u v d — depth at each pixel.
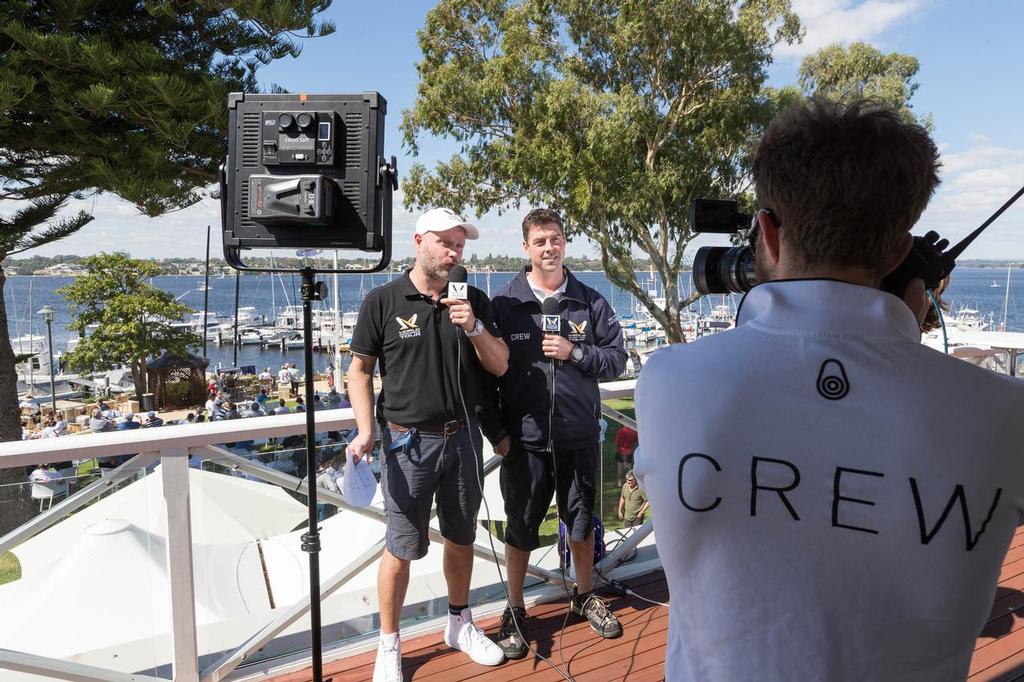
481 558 2.76
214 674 2.19
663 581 2.86
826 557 0.59
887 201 0.64
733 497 0.62
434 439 2.16
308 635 2.47
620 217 19.19
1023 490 0.60
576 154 18.45
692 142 19.75
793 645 0.60
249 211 1.87
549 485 2.44
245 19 12.42
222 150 12.22
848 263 0.67
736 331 0.68
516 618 2.45
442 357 2.15
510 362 2.39
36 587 2.00
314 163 1.87
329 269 1.94
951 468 0.58
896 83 21.12
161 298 31.77
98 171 11.25
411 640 2.46
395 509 2.17
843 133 0.66
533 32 20.80
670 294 20.66
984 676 2.12
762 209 0.73
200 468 2.18
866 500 0.59
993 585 0.60
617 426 2.94
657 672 2.23
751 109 19.09
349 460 2.15
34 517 1.97
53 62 10.59
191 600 2.14
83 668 2.05
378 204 1.94
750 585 0.61
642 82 20.50
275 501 2.33
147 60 11.00
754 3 18.58
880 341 0.63
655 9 18.14
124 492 2.12
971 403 0.60
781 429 0.61
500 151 20.23
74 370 31.14
